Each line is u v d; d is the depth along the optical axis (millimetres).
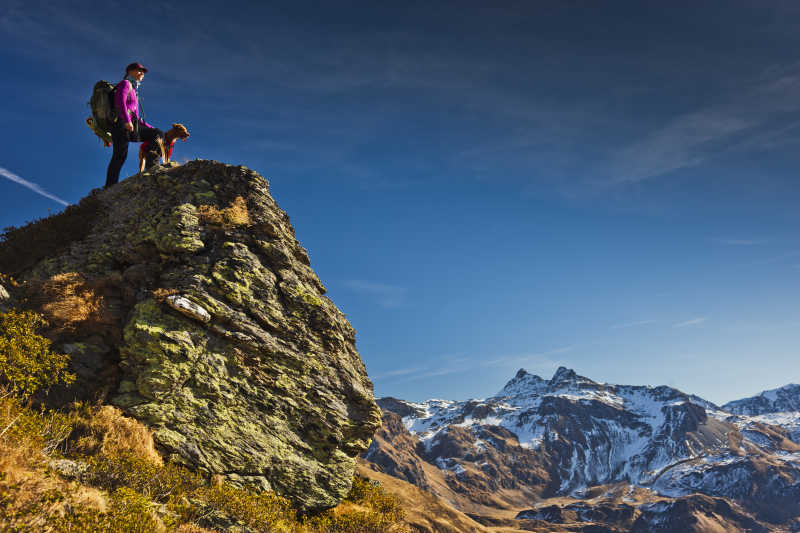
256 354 15344
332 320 17734
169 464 11883
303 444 15195
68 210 18062
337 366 17141
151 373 13273
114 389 13305
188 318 14609
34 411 11219
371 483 18953
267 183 19188
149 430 12500
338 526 15125
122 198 18438
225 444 13523
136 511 9000
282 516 13188
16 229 17469
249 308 15727
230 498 12023
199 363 14125
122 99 17609
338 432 15984
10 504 7375
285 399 15320
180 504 10961
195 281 15242
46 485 8297
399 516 17516
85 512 8102
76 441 10883
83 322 14094
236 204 17766
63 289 14523
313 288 18359
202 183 18078
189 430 13133
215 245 16656
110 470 10344
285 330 16266
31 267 15984
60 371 12781
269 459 14172
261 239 17500
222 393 14125
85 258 16203
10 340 11891
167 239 16000
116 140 18219
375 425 17266
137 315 14242
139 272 15570
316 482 15039
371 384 18391
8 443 8742
